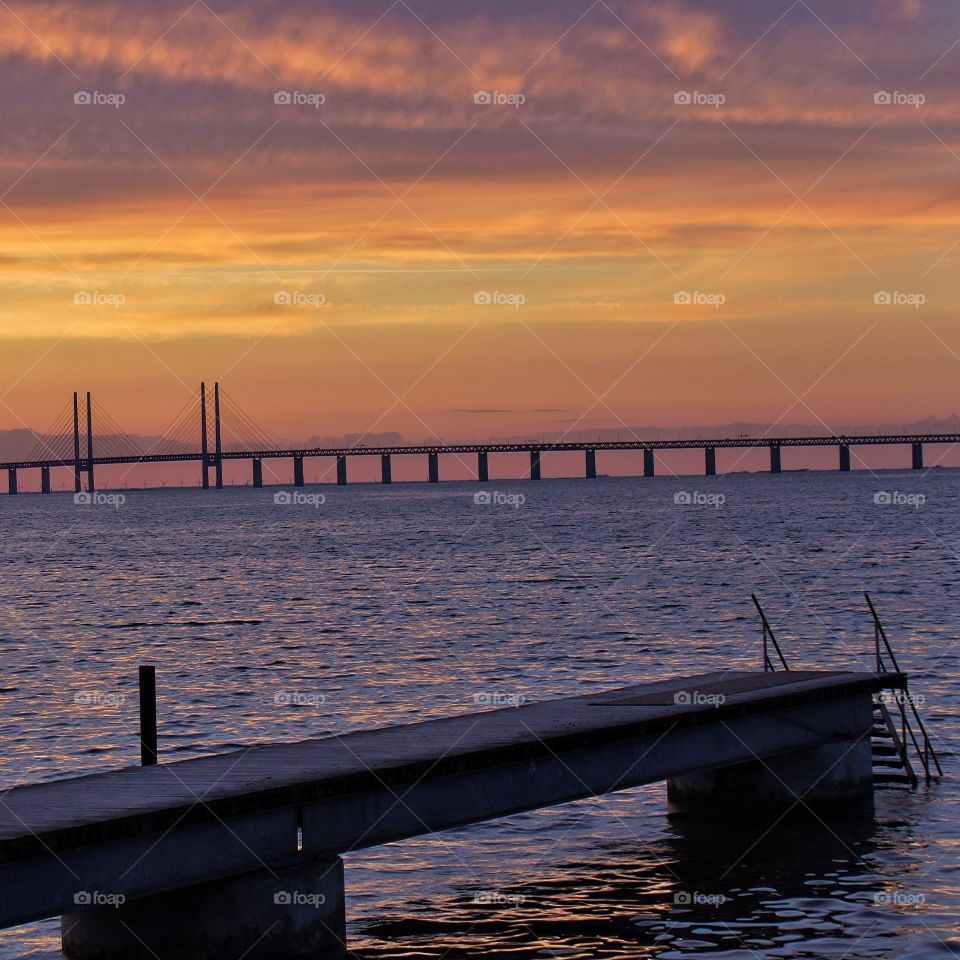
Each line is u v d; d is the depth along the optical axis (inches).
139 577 4429.1
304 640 2556.6
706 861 1022.4
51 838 705.0
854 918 897.5
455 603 3225.9
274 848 807.7
